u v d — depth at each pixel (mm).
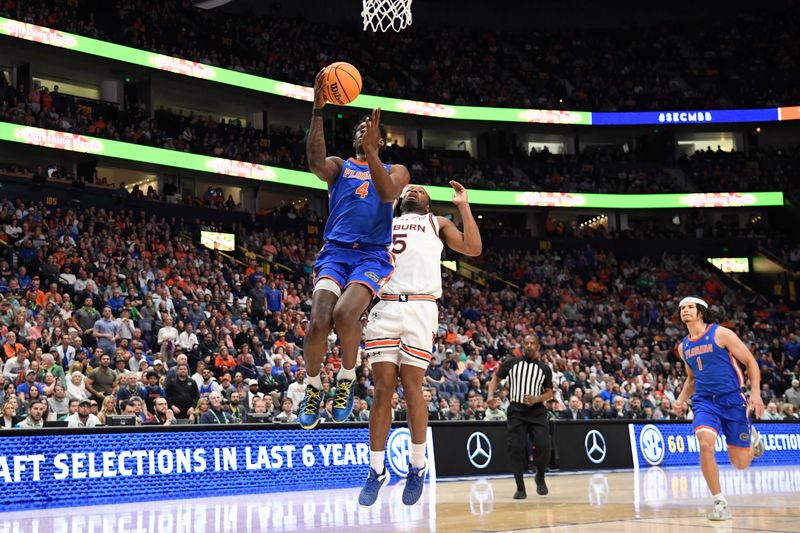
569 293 28141
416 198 5332
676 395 19766
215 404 11734
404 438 11070
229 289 19469
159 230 21797
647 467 13758
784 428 15820
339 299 4352
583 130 34531
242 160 26859
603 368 20906
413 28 36812
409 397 5074
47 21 23766
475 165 33438
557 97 35844
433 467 11211
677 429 14641
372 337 5094
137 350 13555
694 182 34156
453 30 37656
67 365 13258
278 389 14242
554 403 15328
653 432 14109
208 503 7949
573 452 12750
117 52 25281
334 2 36344
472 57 36531
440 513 6523
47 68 26062
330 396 13531
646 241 32000
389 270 4551
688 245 32188
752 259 32219
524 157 34156
